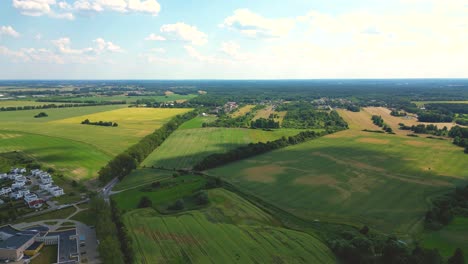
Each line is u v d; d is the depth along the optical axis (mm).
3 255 73688
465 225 87250
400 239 80312
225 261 70688
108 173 124938
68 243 79312
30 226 89688
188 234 82688
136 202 105125
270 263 70250
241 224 89188
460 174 131125
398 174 132000
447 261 68062
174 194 112125
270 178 129000
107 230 77688
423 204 102062
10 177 128375
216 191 114625
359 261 70375
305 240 80188
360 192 113062
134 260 70438
